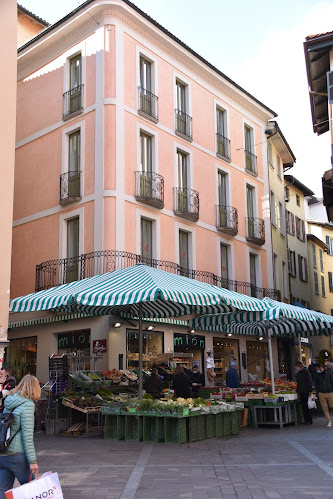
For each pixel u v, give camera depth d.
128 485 7.70
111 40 20.67
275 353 29.56
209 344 23.50
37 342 20.64
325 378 15.45
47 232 21.64
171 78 23.38
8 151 13.68
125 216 19.86
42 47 22.88
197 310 15.03
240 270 26.45
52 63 22.81
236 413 13.57
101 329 18.39
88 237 19.86
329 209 24.47
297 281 37.09
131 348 19.22
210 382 22.73
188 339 22.14
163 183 21.94
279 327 20.20
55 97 22.44
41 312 20.52
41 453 10.72
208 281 23.80
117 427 12.40
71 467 9.14
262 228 28.78
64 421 14.15
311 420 16.06
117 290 11.18
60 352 19.94
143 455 10.18
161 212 21.66
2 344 12.68
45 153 22.44
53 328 20.08
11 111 13.91
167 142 22.58
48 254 21.41
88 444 11.84
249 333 20.28
